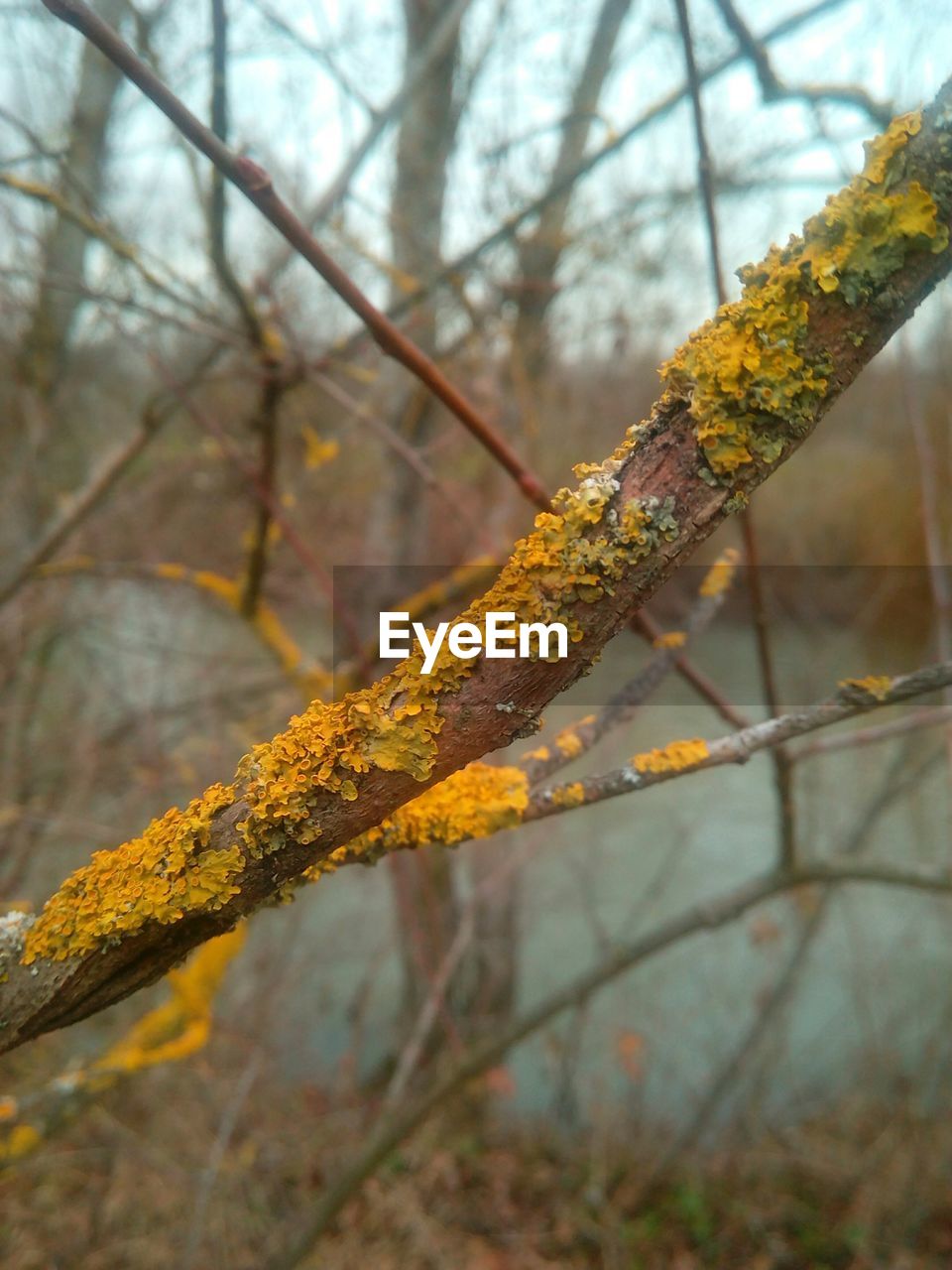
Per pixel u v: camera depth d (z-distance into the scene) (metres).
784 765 2.50
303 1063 5.27
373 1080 5.21
